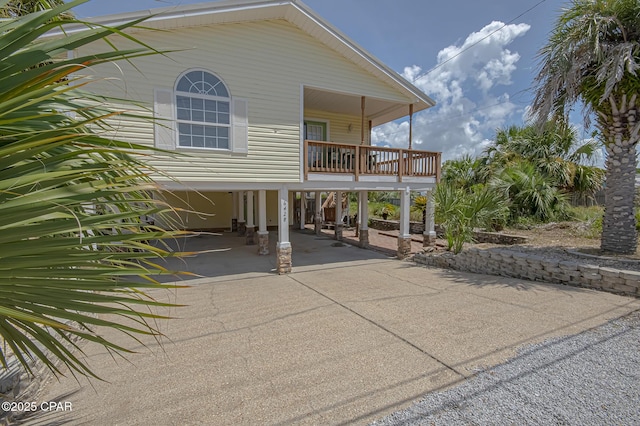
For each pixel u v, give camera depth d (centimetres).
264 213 992
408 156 943
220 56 699
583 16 616
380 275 750
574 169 1252
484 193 841
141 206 167
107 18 586
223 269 819
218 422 248
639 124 626
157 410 265
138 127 636
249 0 674
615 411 245
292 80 777
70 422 252
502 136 1545
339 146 847
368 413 253
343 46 815
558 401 259
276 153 761
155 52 132
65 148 143
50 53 123
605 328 395
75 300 122
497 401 262
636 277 497
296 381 304
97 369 339
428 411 252
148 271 133
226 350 375
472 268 760
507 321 434
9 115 129
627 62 573
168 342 402
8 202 107
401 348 366
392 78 900
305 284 674
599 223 957
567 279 592
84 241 118
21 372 269
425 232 1006
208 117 694
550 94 676
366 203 1146
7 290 115
